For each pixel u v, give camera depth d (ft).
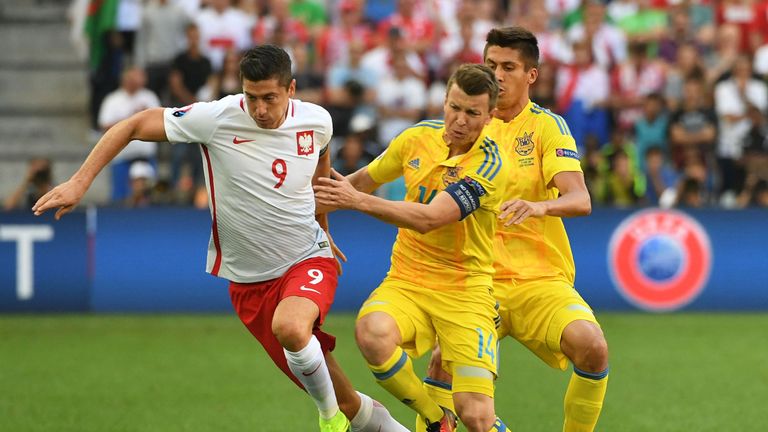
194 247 142.92
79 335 128.98
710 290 146.51
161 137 66.33
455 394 64.95
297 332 64.18
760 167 162.91
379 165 70.69
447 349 65.67
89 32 178.50
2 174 181.98
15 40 195.42
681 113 163.22
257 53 63.62
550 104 160.25
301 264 68.54
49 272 141.38
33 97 192.13
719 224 146.30
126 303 142.31
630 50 173.88
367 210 62.28
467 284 66.03
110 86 178.81
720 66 177.78
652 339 128.26
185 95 165.37
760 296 146.82
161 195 150.51
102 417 88.63
